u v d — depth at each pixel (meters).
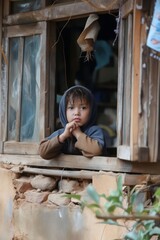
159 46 6.86
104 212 6.32
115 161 7.55
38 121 8.62
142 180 7.29
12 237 8.75
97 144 7.83
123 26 7.54
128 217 5.69
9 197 8.80
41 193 8.38
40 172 8.39
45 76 8.54
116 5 7.70
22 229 8.60
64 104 8.11
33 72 8.75
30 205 8.48
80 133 7.93
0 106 9.17
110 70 15.29
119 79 7.55
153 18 6.88
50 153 8.08
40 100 8.57
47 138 8.21
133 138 6.95
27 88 8.81
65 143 8.20
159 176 7.29
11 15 8.97
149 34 6.90
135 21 6.97
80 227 7.86
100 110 15.84
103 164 7.69
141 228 6.76
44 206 8.30
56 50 9.10
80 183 8.12
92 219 7.70
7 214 8.86
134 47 6.97
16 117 8.92
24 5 8.95
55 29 8.66
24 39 8.85
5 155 8.95
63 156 8.16
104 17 10.54
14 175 8.71
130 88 7.15
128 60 7.26
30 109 8.78
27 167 8.58
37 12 8.62
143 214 6.20
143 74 6.96
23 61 8.86
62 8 8.33
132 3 7.09
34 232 8.44
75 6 8.17
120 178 6.32
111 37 12.60
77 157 7.99
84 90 8.05
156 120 6.96
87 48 8.09
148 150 6.95
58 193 8.26
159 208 6.20
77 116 7.93
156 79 6.96
